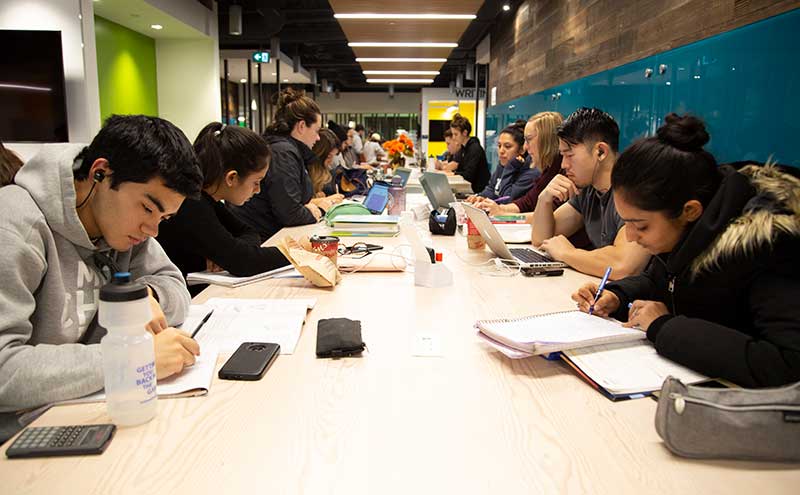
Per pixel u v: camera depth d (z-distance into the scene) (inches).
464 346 53.2
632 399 42.3
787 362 39.4
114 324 36.3
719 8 100.8
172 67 374.0
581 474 32.5
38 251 44.9
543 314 62.1
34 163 47.6
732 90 91.9
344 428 37.6
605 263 81.0
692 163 46.8
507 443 35.9
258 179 84.7
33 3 220.8
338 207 125.1
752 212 44.0
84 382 40.5
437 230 119.4
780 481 31.8
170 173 44.9
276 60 486.0
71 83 226.1
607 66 163.3
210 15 366.0
